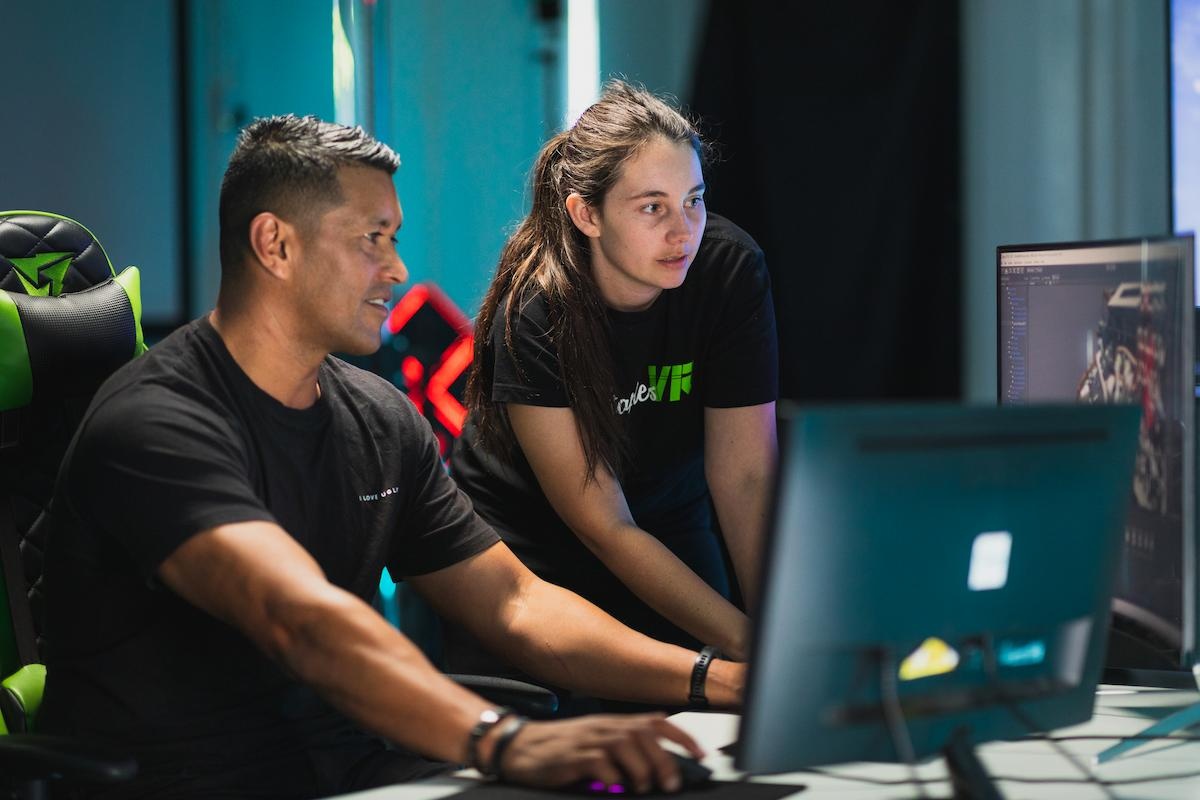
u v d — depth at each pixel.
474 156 4.92
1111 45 4.40
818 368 4.75
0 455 1.98
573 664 1.84
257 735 1.71
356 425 1.87
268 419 1.74
